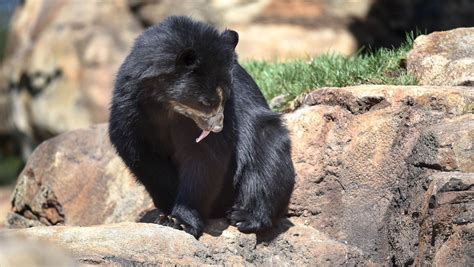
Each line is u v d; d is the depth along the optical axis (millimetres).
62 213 13898
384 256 10703
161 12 27062
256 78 15664
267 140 11078
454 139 9992
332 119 11750
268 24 26516
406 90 11242
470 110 10727
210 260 9406
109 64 26891
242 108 10891
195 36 10031
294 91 13711
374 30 27047
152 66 9992
